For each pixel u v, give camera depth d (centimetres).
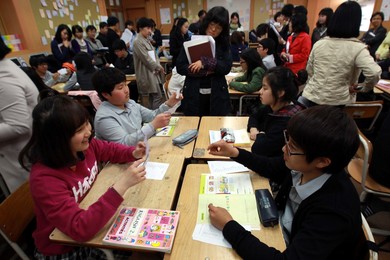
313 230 70
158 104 377
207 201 99
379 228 168
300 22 293
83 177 104
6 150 145
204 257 76
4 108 131
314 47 213
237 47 452
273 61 308
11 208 105
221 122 184
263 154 137
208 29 198
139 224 87
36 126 83
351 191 74
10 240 103
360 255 75
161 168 122
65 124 82
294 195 96
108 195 85
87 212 83
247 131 167
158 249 77
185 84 219
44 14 464
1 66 128
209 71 202
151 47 353
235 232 78
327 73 201
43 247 97
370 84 191
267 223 86
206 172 120
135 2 891
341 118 69
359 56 187
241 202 98
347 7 184
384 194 140
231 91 282
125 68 433
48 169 89
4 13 400
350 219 68
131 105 172
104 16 687
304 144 70
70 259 98
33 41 438
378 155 139
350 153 68
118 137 142
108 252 90
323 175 76
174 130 170
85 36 584
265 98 141
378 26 448
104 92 148
